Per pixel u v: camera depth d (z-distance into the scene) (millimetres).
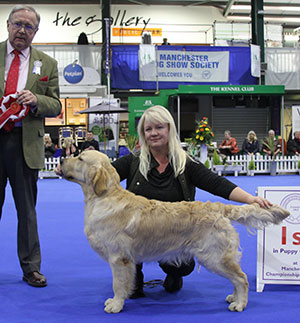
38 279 3031
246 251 3967
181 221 2514
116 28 19922
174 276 2900
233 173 13258
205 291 2953
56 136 13562
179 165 2877
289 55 15008
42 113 3035
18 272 3391
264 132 16266
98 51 14047
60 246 4246
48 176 12133
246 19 21594
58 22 19734
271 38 18641
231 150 13086
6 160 3068
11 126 3014
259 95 13922
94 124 12953
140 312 2529
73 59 13914
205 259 2508
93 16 19781
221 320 2381
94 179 2535
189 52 14281
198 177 2898
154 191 2895
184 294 2891
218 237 2486
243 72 14641
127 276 2533
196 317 2436
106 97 13477
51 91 3182
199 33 20609
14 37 2928
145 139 2938
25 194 3090
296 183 10023
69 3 19703
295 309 2568
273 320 2377
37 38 19672
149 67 14148
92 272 3389
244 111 16094
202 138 10852
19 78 3037
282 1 21016
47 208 6742
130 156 3084
